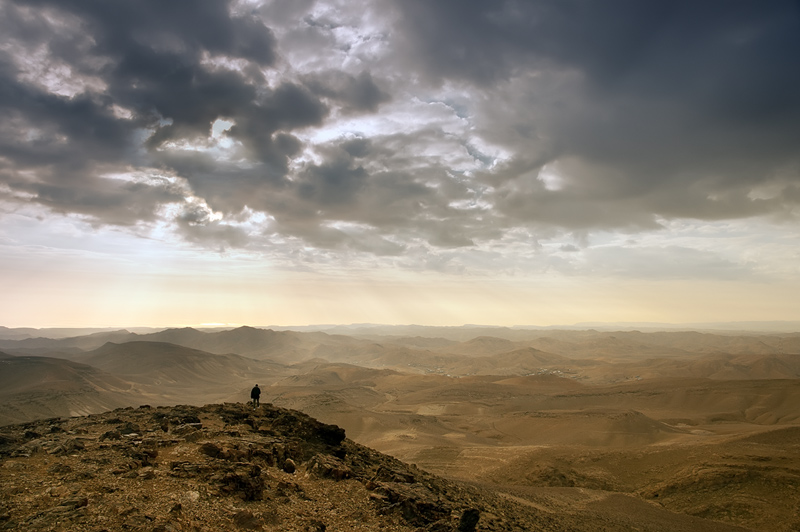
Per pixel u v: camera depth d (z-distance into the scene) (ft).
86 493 55.21
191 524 52.21
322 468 83.66
